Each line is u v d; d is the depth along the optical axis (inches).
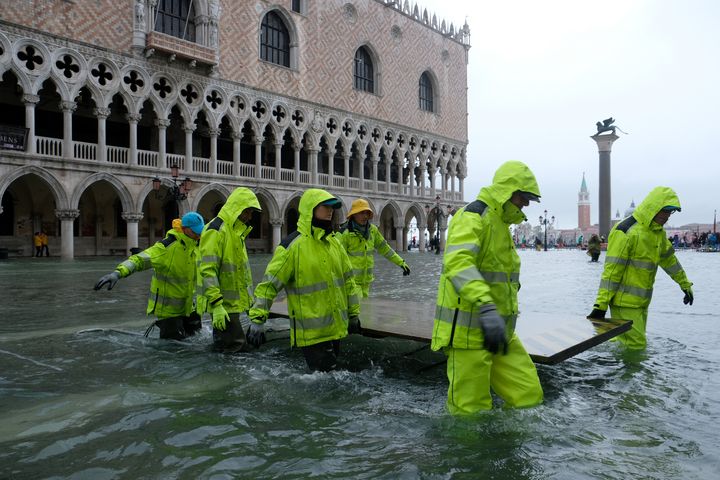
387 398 168.6
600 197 1937.7
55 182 983.0
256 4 1328.7
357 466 113.7
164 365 209.3
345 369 209.0
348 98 1589.6
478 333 145.1
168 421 142.2
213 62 1197.7
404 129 1809.8
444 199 2030.0
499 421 140.9
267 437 131.3
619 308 247.0
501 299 150.6
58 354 227.5
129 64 1083.9
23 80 939.3
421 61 1894.7
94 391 171.5
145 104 1226.0
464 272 133.3
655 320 325.7
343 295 206.4
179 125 1360.7
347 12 1594.5
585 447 125.8
